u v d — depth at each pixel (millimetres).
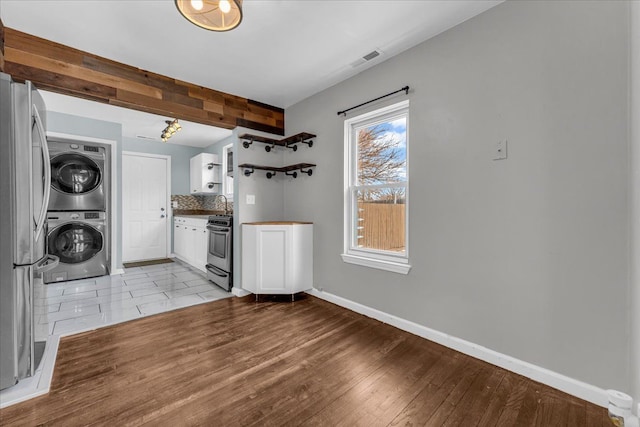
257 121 3445
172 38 2160
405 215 2471
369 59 2492
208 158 5344
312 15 1918
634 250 1359
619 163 1415
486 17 1882
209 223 3959
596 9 1474
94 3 1777
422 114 2238
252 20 1960
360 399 1537
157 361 1897
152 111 2756
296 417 1402
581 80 1521
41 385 1618
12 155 1585
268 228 3125
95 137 3996
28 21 1949
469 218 1975
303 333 2324
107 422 1362
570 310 1573
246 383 1666
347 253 2902
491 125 1859
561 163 1591
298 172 3469
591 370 1511
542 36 1650
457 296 2049
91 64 2359
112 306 2924
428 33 2133
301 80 2889
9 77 1583
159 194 5512
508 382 1681
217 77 2807
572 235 1561
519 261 1755
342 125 2904
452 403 1507
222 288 3555
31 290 1722
